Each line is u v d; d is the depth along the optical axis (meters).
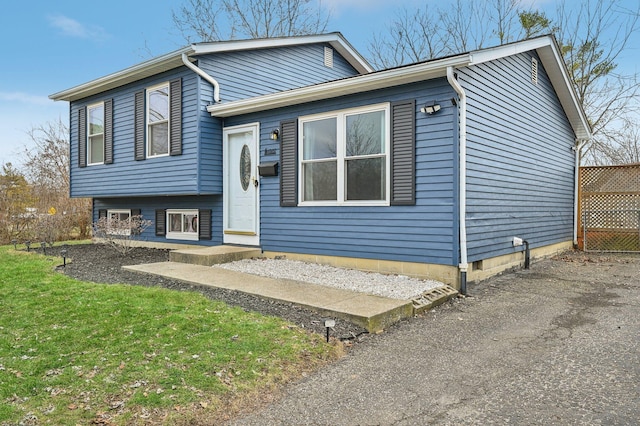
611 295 5.76
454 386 3.09
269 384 3.08
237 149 8.54
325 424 2.61
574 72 16.12
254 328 4.02
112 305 4.68
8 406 2.66
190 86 8.41
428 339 4.11
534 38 7.64
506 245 7.29
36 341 3.70
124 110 9.91
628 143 16.11
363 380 3.21
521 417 2.62
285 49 10.30
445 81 5.87
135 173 9.62
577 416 2.61
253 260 7.70
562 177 10.05
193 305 4.71
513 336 4.14
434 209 5.98
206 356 3.38
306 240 7.45
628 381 3.07
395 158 6.32
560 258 9.12
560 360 3.50
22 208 15.41
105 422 2.53
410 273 6.24
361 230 6.74
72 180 11.59
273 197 7.91
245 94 9.23
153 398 2.77
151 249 10.16
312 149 7.35
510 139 7.47
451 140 5.81
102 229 9.85
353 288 5.54
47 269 7.06
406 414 2.71
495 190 6.88
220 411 2.73
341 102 6.91
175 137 8.68
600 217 10.35
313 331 4.09
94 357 3.36
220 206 8.88
